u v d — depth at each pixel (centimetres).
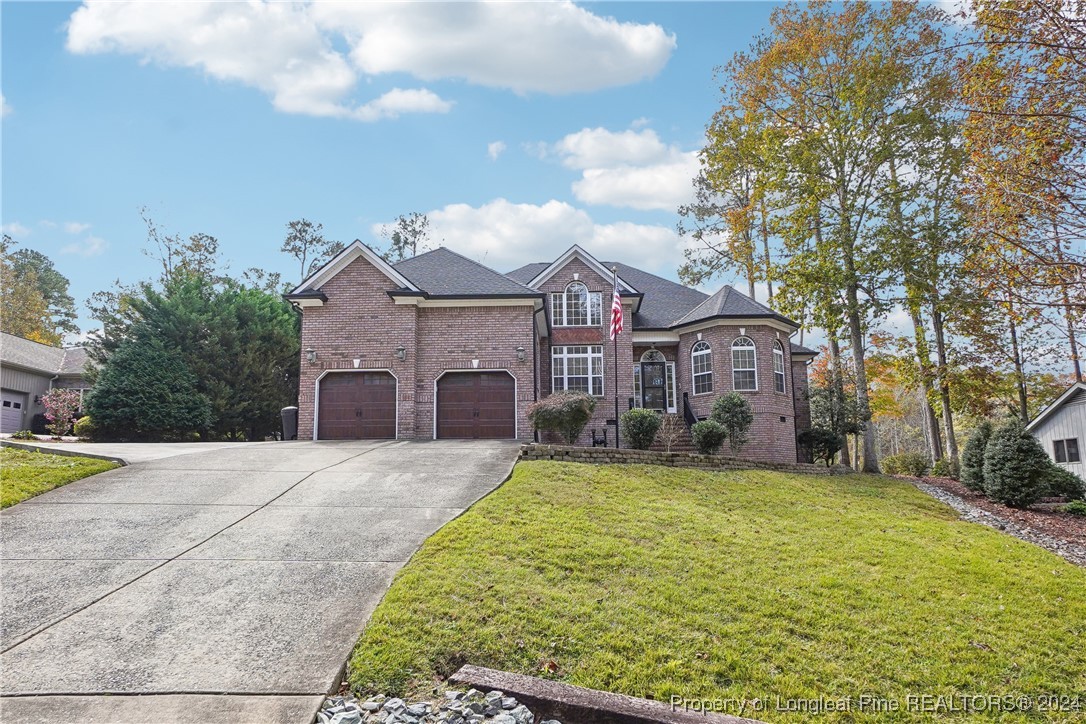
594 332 2425
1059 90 780
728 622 647
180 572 691
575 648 564
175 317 2667
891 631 671
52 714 439
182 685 479
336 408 2033
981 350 2506
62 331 5650
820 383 2681
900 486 1786
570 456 1463
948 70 1905
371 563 722
